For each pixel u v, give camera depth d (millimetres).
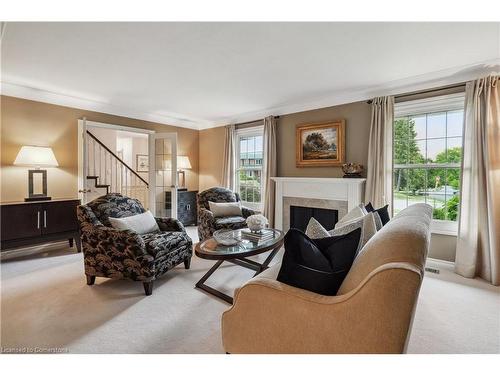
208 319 1981
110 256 2445
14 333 1773
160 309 2119
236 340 1338
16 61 2732
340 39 2273
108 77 3184
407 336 919
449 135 3141
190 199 5840
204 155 6066
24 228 3197
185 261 2994
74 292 2402
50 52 2531
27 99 3602
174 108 4648
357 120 3760
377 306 927
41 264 3129
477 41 2285
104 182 5508
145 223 2887
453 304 2209
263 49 2469
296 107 4387
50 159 3588
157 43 2363
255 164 5172
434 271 2951
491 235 2637
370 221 1697
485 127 2707
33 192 3625
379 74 3059
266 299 1223
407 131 3432
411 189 3418
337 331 1027
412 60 2680
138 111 4848
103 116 4461
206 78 3219
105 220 2736
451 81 3002
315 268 1195
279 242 2562
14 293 2369
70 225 3596
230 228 3668
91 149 5191
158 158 5172
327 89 3600
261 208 4832
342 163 3859
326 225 3920
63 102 3943
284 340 1169
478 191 2760
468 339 1733
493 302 2246
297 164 4371
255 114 4984
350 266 1213
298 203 4234
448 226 3111
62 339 1716
